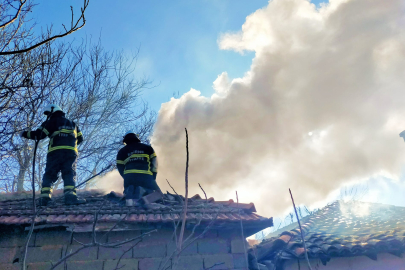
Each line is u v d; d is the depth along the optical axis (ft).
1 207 18.15
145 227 16.01
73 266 15.30
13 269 15.07
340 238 22.74
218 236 17.08
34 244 15.56
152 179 20.40
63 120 20.25
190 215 16.46
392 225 24.57
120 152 21.17
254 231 17.87
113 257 15.69
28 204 18.99
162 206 17.92
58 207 18.03
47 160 19.54
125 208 17.42
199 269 16.19
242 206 19.26
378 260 21.08
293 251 21.43
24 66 19.61
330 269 21.63
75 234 15.92
